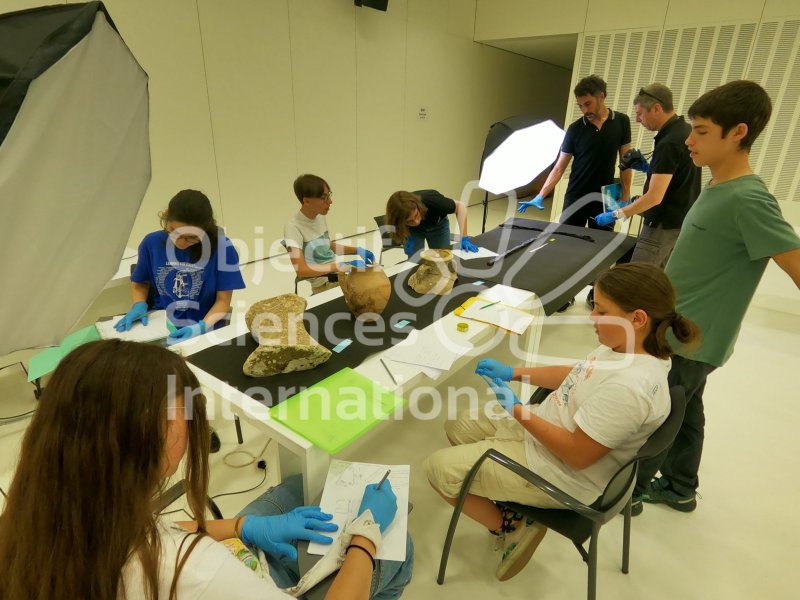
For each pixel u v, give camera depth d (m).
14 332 0.60
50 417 0.57
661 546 1.69
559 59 7.64
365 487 1.14
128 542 0.58
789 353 3.12
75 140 0.58
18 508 0.57
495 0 5.81
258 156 4.30
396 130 5.62
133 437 0.57
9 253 0.56
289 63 4.27
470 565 1.60
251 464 2.00
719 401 2.56
